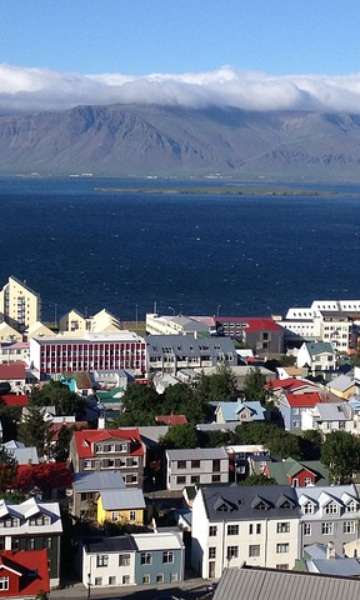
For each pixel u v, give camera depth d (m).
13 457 184.00
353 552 153.62
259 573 103.19
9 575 134.12
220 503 153.88
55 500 176.38
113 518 162.62
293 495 159.88
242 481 187.00
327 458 186.25
